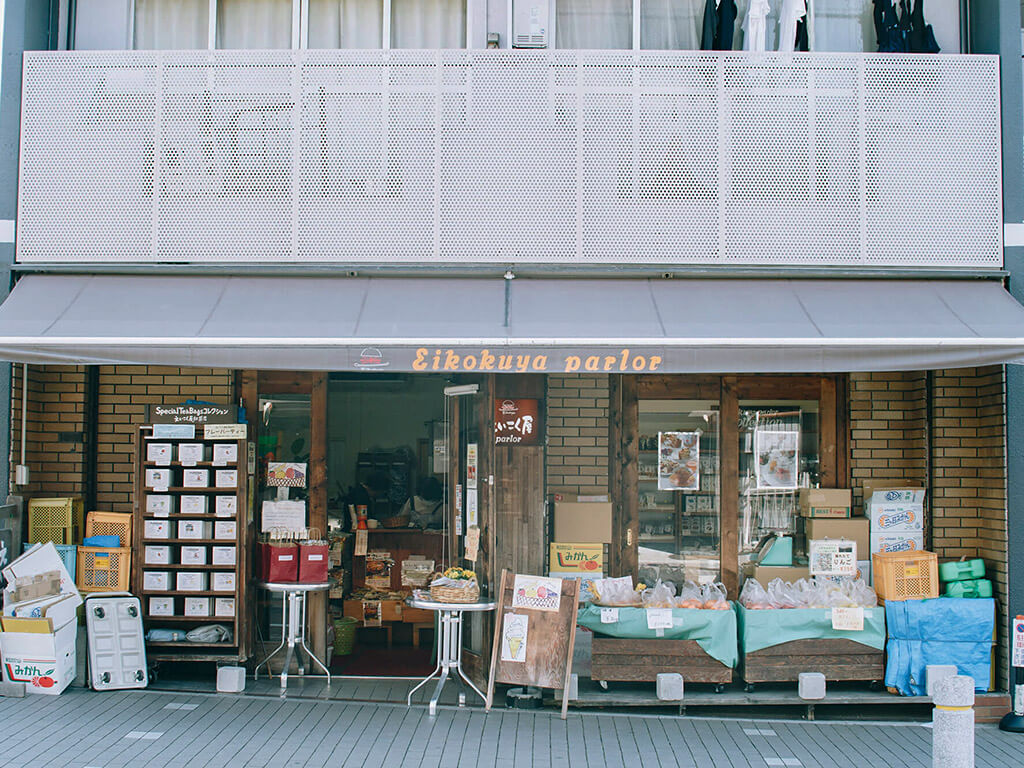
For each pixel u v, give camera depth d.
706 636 7.22
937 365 6.40
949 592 7.48
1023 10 7.98
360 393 11.02
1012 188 7.46
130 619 7.54
